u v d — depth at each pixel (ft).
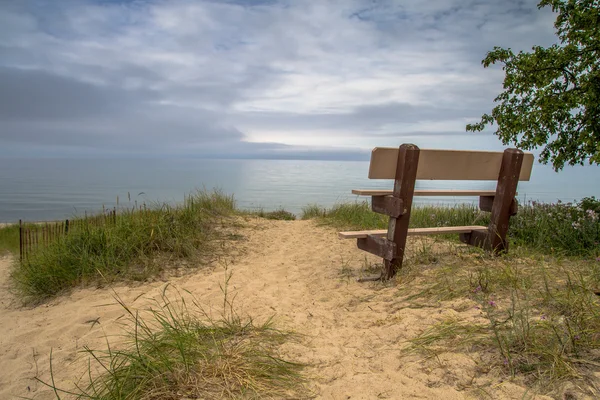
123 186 561.84
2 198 324.60
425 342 8.91
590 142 27.12
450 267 13.97
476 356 8.00
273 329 10.43
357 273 16.07
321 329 10.81
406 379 7.66
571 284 10.82
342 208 34.55
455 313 10.18
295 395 7.38
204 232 23.11
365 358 8.82
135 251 18.84
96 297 15.25
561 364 7.17
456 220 24.18
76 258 17.69
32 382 9.50
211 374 7.85
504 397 6.70
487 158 15.10
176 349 8.69
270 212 40.78
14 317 14.17
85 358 10.39
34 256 19.16
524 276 11.94
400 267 14.28
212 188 33.22
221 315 12.04
